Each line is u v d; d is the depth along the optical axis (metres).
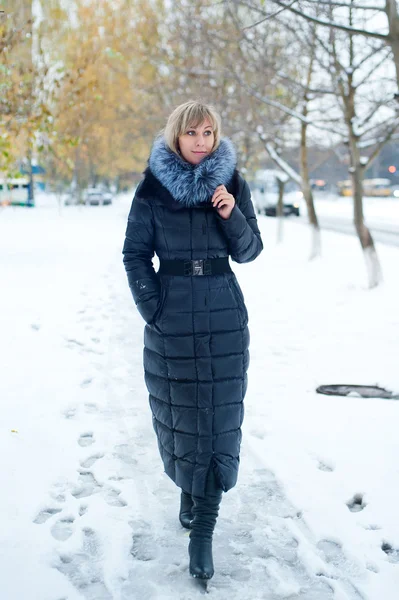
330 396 4.86
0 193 43.00
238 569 2.70
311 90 9.83
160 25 19.64
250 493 3.38
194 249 2.73
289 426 4.25
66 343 6.43
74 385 5.07
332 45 9.17
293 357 6.01
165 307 2.72
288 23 9.66
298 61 12.29
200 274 2.73
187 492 2.75
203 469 2.71
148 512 3.15
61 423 4.26
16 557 2.72
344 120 9.89
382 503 3.22
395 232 22.11
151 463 3.71
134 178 69.06
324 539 2.94
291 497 3.30
